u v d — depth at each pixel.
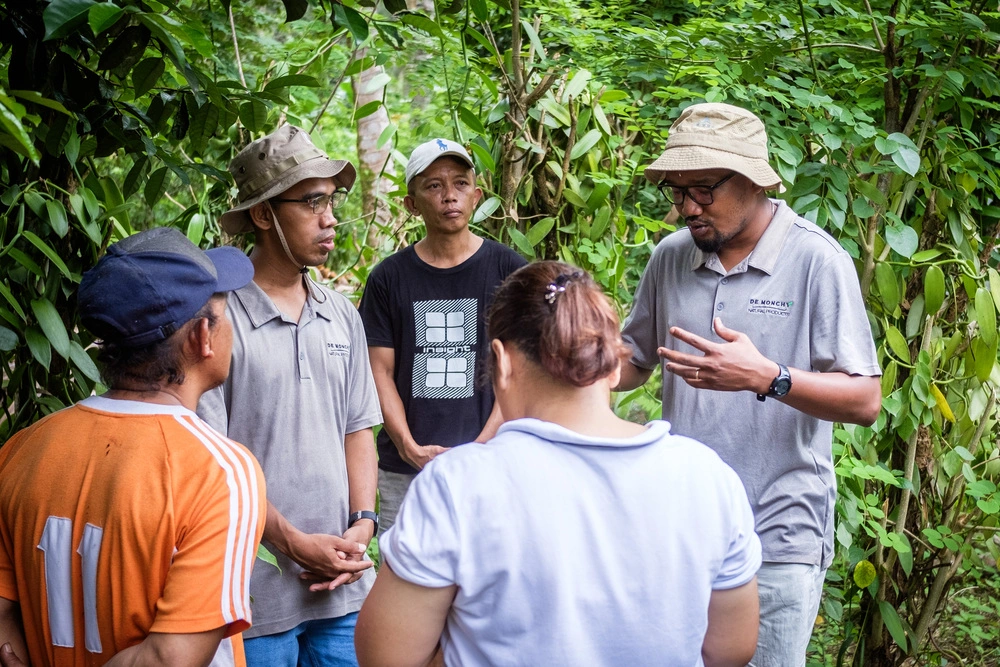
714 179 2.14
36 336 2.09
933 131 3.18
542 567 1.19
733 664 1.37
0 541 1.43
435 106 5.20
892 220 2.94
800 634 2.24
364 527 2.25
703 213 2.17
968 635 3.78
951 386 3.16
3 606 1.42
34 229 2.25
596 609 1.20
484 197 3.46
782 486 2.23
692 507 1.26
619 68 3.44
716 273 2.28
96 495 1.34
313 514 2.16
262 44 4.86
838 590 3.24
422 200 2.84
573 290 1.28
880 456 3.28
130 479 1.33
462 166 2.86
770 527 2.23
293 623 2.15
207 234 3.22
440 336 2.87
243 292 2.14
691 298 2.31
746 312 2.23
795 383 1.99
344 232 5.37
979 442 3.22
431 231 2.89
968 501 3.29
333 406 2.23
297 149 2.16
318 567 2.12
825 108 3.00
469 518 1.21
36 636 1.41
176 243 1.46
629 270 3.86
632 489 1.23
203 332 1.44
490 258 2.92
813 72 3.16
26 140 1.04
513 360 1.32
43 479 1.38
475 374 2.87
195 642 1.30
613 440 1.25
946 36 3.00
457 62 4.19
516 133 3.34
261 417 2.11
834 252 2.19
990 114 3.31
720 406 2.25
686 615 1.24
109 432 1.38
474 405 2.87
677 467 1.27
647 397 3.65
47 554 1.36
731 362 1.94
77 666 1.37
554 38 3.67
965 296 3.19
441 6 3.14
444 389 2.87
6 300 2.16
